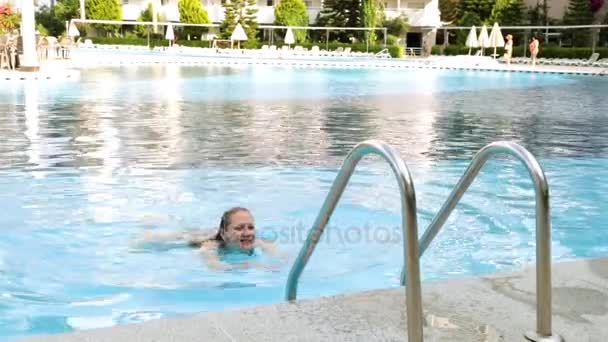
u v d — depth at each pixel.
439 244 4.32
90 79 17.16
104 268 3.75
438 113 11.47
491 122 10.34
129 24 43.06
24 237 4.29
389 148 1.92
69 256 3.95
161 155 7.02
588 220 5.08
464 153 7.55
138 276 3.62
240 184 5.82
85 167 6.34
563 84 19.28
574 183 6.22
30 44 17.06
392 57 36.91
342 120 10.29
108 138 7.98
